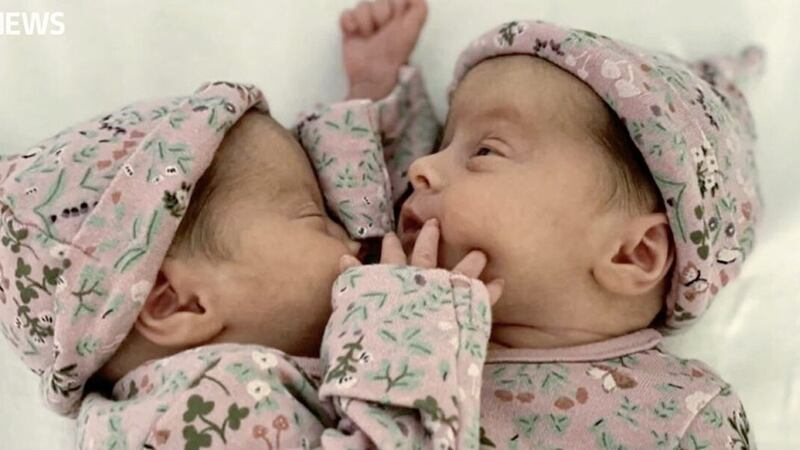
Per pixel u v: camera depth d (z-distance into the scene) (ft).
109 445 0.93
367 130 1.17
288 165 1.09
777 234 1.26
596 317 1.07
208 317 1.02
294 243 1.05
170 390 0.94
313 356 1.07
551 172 1.04
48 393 1.04
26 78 1.30
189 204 1.03
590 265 1.05
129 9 1.31
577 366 1.05
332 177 1.14
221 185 1.04
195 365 0.95
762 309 1.25
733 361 1.24
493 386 1.04
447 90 1.29
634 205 1.05
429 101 1.30
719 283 1.11
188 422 0.92
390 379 0.90
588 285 1.06
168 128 1.01
